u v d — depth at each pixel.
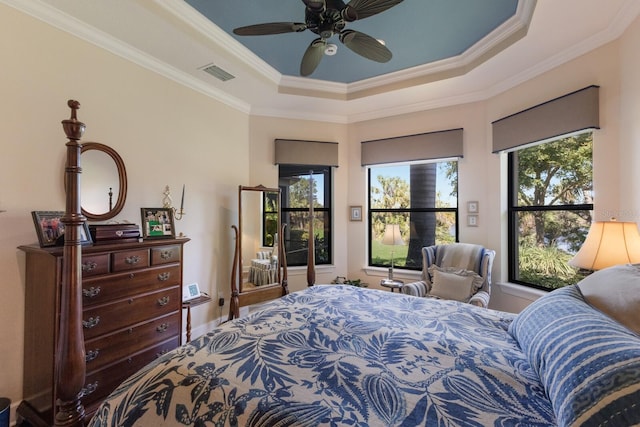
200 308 3.18
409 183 3.98
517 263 3.17
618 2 1.95
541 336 1.07
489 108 3.31
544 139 2.69
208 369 1.05
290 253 4.06
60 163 2.07
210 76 3.00
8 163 1.85
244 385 0.97
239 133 3.66
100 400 1.87
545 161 2.88
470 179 3.45
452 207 3.71
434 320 1.55
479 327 1.48
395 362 1.10
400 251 4.03
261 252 3.60
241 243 3.34
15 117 1.88
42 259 1.78
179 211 2.93
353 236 4.17
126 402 1.01
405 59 2.96
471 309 1.75
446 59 2.95
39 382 1.77
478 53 2.75
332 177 4.19
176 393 0.98
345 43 2.01
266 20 2.39
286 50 2.82
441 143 3.58
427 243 3.86
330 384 0.97
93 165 2.25
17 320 1.87
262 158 3.85
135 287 2.09
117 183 2.39
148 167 2.65
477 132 3.40
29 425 1.81
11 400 1.84
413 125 3.79
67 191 1.16
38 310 1.79
